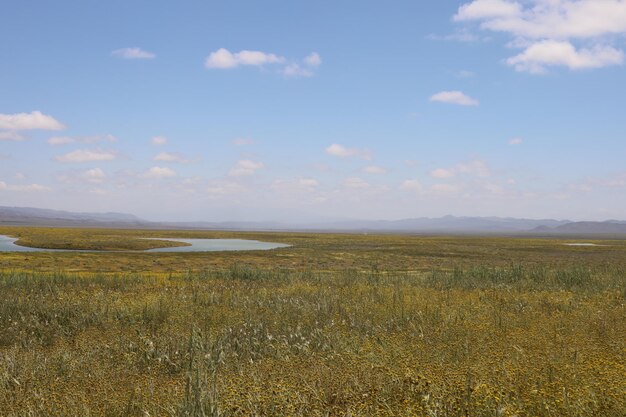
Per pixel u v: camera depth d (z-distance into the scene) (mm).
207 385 7195
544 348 10102
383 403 6762
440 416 6375
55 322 14516
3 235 99500
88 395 7891
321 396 7355
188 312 15195
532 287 23344
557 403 6402
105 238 83875
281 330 13109
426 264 45406
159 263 42500
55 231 120188
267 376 8328
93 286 21656
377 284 23266
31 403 7426
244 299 17766
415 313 14906
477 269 30109
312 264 43906
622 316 14500
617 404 6297
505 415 6145
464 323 13125
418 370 8188
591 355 9156
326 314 15094
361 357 9586
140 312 15531
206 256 50188
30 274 27328
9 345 12891
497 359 8875
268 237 119375
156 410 7062
